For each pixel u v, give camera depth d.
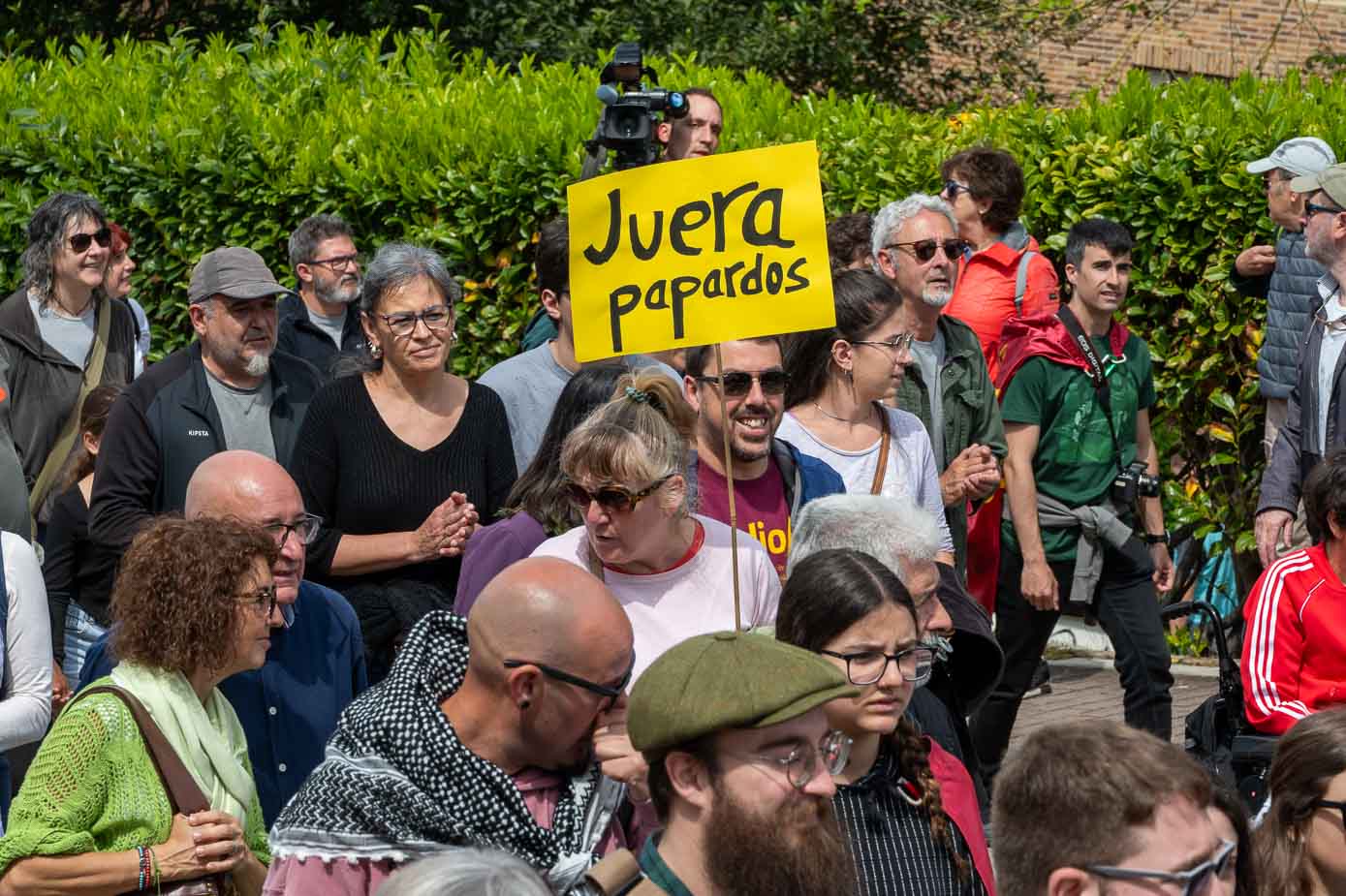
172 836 9.17
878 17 41.41
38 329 18.70
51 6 40.75
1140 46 42.88
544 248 14.82
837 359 13.57
